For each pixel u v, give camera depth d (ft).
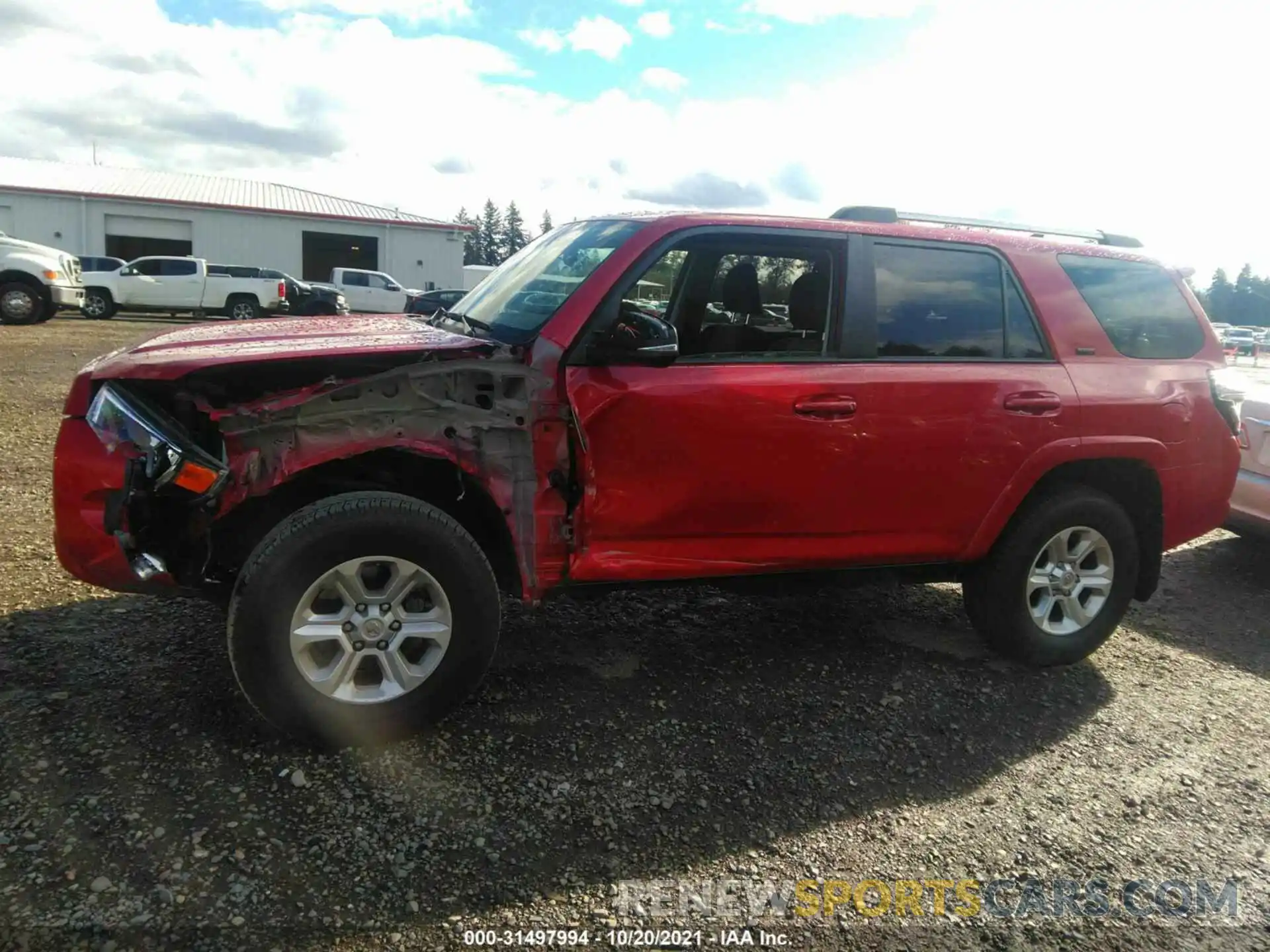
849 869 8.77
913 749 11.05
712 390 10.92
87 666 11.52
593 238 12.17
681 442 10.85
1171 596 17.72
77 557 9.74
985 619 13.42
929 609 15.99
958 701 12.41
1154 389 13.48
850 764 10.62
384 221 120.67
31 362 39.60
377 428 9.95
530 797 9.52
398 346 10.34
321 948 7.32
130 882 7.83
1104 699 12.85
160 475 9.34
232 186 125.59
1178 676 13.84
